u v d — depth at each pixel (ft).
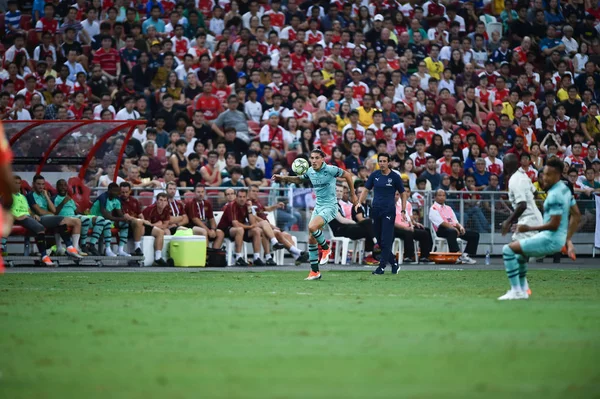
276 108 248.11
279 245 201.16
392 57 280.10
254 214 203.31
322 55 269.23
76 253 183.93
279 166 220.84
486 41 303.68
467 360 63.82
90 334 76.54
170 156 221.25
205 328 80.18
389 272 172.14
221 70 249.14
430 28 299.58
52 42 243.81
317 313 92.22
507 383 55.88
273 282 140.56
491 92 282.56
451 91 283.38
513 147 264.72
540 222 122.83
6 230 82.33
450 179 239.91
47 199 187.83
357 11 289.12
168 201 199.11
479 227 224.33
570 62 305.53
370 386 54.85
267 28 271.49
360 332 77.66
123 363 62.80
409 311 94.43
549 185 106.22
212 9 274.57
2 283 134.82
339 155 231.09
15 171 190.90
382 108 262.47
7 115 222.07
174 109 236.22
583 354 66.28
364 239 209.97
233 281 142.00
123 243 192.65
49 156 190.70
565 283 140.46
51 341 72.69
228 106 242.37
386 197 166.09
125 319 86.79
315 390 53.57
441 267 195.00
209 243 201.67
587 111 289.53
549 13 317.22
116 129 191.72
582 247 233.35
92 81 238.27
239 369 60.54
